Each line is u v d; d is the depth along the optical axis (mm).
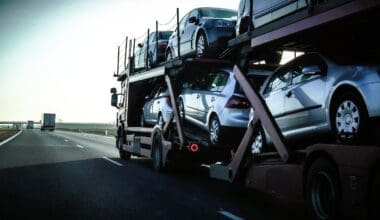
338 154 5199
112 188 9000
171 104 12148
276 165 6805
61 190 8625
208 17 11055
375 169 4691
